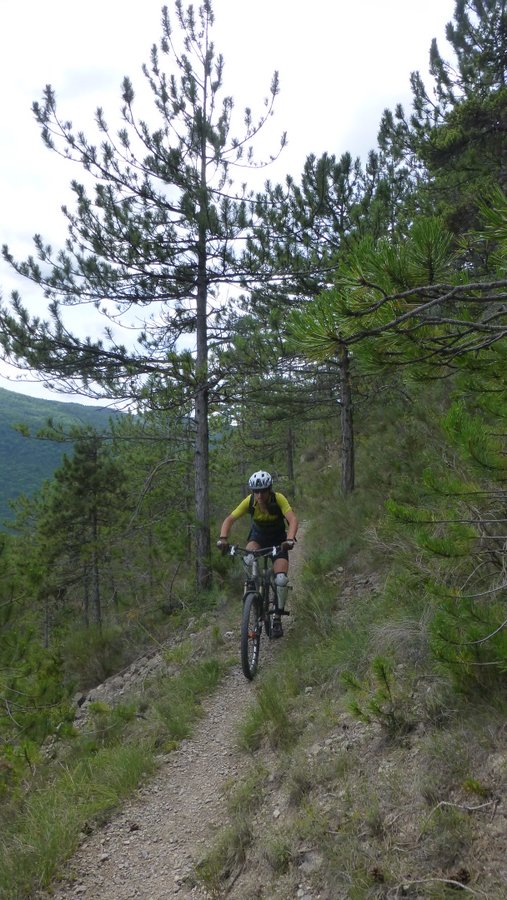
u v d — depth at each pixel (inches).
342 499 415.8
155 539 508.7
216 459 714.2
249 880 123.6
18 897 136.3
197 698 238.4
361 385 448.1
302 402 444.8
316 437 860.6
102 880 140.1
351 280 105.2
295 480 808.3
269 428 762.2
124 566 518.3
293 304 414.3
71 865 146.3
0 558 271.3
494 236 96.0
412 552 206.8
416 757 126.9
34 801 182.7
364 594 261.7
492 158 407.5
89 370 412.8
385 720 142.5
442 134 419.2
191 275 423.8
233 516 248.8
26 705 263.4
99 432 459.5
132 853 147.9
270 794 149.9
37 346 390.6
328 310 109.5
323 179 396.5
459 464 196.2
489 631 118.7
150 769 187.5
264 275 409.4
